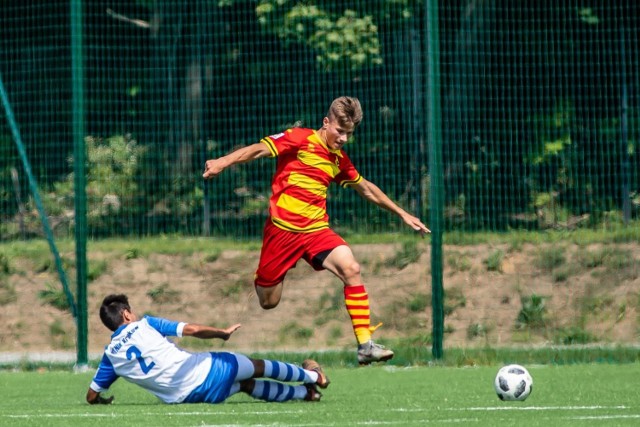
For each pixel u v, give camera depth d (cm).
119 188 5916
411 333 4503
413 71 5422
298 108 6066
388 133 5800
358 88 5953
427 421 2092
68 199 5972
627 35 6056
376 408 2353
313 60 6056
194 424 2055
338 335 4500
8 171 6169
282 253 2592
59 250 5225
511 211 5622
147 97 6450
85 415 2258
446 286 4775
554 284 4769
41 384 3225
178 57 6175
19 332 4644
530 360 3694
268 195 5806
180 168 5953
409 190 5572
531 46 6066
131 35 6550
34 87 6378
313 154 2586
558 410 2300
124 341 2425
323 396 2683
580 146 5891
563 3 5834
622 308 4572
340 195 5528
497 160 5828
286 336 4541
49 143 6259
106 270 5072
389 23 5841
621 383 2994
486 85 5953
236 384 2461
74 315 4197
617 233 5128
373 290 4803
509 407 2377
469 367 3591
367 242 5175
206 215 5672
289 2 6006
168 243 5353
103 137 6181
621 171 5647
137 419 2155
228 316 4759
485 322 4544
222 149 6034
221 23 5972
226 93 6119
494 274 4841
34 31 6425
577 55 6062
